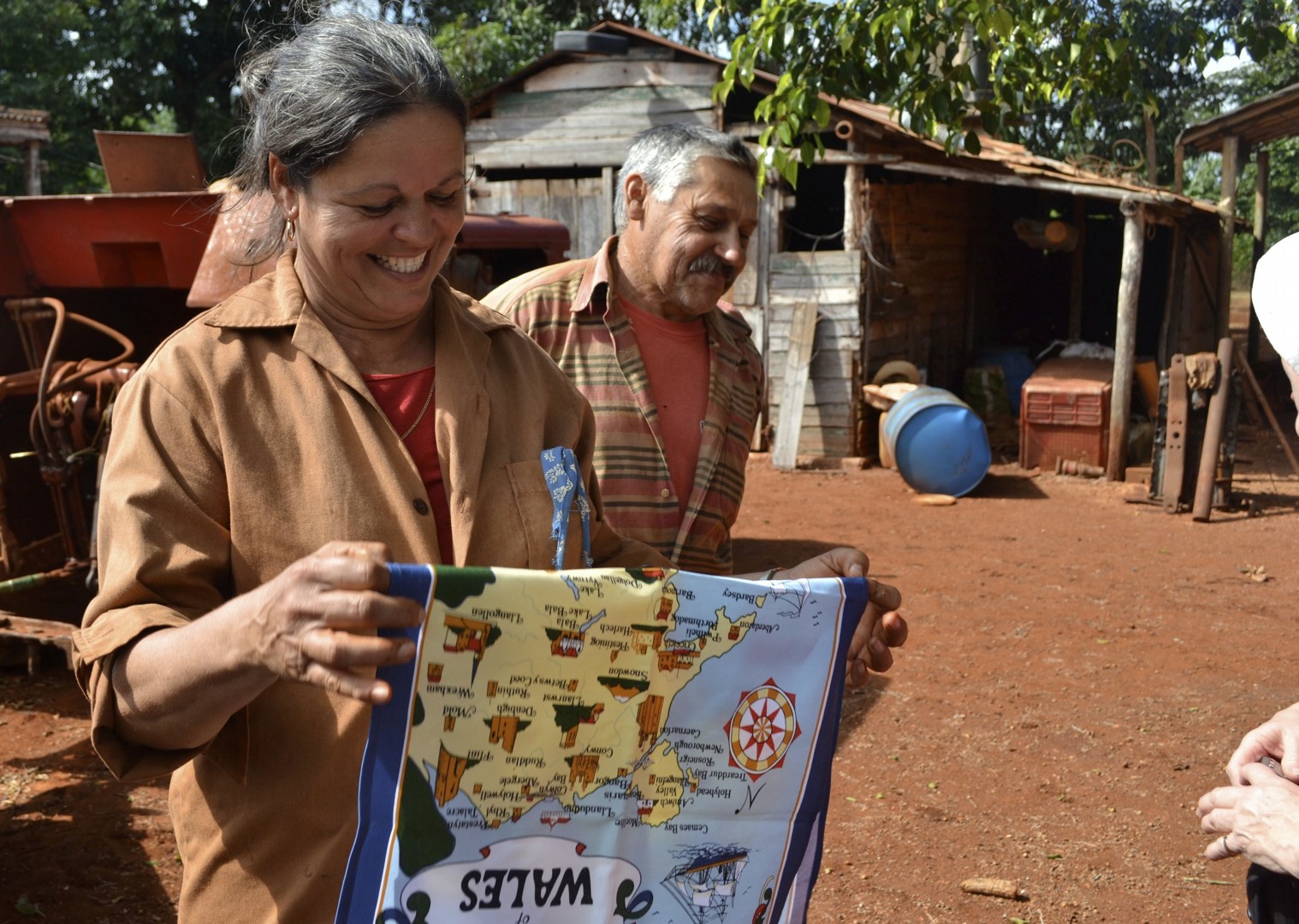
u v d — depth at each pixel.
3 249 5.71
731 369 3.20
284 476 1.65
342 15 1.67
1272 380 17.02
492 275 8.85
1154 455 10.67
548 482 1.85
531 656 1.52
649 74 13.66
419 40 1.66
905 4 7.48
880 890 4.00
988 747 5.22
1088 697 5.83
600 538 2.08
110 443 1.65
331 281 1.71
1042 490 11.41
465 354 1.83
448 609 1.46
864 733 5.37
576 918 1.61
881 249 13.28
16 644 5.62
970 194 16.06
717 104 13.33
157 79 22.59
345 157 1.59
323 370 1.70
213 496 1.62
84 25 22.25
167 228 5.61
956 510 10.49
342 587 1.31
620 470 2.96
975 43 9.13
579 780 1.59
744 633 1.69
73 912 3.69
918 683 6.01
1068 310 19.16
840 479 12.05
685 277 2.97
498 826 1.54
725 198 2.93
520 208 14.31
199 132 22.38
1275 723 2.06
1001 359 15.81
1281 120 17.25
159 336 6.28
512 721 1.52
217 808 1.69
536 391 1.94
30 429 5.39
